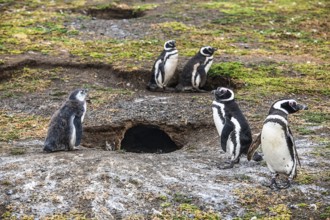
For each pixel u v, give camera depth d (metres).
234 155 14.96
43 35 28.30
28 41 27.14
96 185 13.62
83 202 13.19
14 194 13.51
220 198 13.36
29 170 14.33
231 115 14.99
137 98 21.25
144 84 23.50
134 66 24.11
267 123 13.54
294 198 13.39
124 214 12.87
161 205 13.10
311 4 35.59
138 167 14.48
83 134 18.50
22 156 15.49
